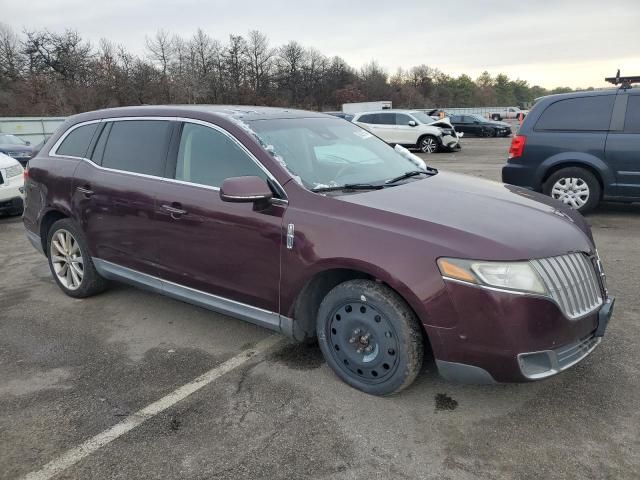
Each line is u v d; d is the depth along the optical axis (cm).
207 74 6588
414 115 2016
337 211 304
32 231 505
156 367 353
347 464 253
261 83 7262
